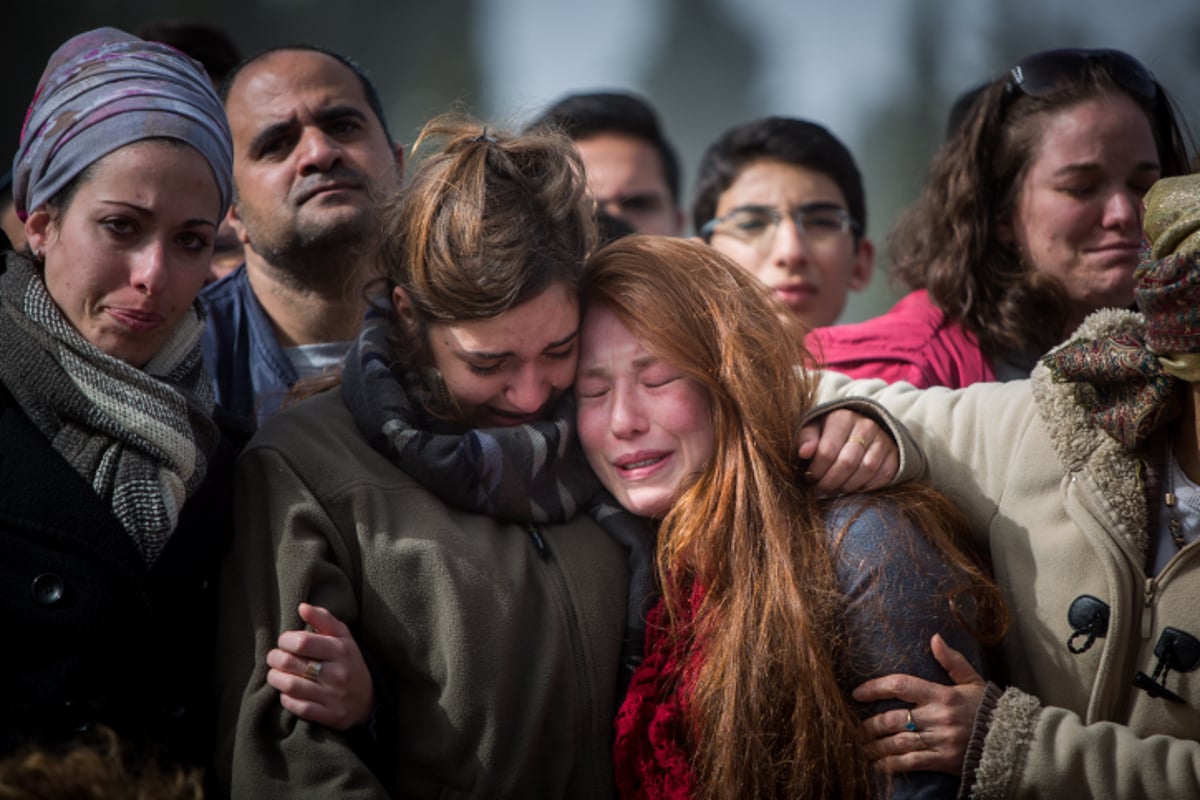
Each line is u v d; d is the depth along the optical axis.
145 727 4.06
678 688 4.30
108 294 3.91
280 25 41.34
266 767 4.00
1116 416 4.11
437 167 4.41
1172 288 3.74
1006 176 5.80
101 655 3.95
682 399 4.44
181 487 4.06
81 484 3.94
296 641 3.99
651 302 4.45
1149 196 3.94
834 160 7.27
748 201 7.20
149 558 4.02
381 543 4.27
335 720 4.05
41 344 3.95
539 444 4.41
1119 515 4.12
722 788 4.06
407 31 45.41
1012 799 3.91
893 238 6.86
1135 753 3.90
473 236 4.18
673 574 4.37
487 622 4.20
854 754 4.05
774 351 4.58
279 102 5.68
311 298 5.79
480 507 4.39
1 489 3.88
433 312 4.27
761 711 4.14
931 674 4.05
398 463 4.38
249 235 5.77
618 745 4.21
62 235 3.92
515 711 4.19
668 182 9.34
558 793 4.19
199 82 4.15
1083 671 4.14
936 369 5.75
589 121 8.98
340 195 5.62
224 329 5.98
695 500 4.41
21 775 3.14
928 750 3.97
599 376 4.50
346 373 4.54
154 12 34.06
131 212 3.88
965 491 4.54
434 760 4.14
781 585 4.18
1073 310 5.75
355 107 5.79
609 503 4.66
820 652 4.07
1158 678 4.04
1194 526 4.08
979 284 5.84
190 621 4.29
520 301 4.21
